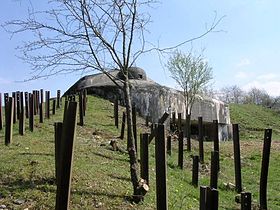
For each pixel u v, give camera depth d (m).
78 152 12.20
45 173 9.14
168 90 29.23
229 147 22.59
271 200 12.62
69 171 6.34
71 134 6.34
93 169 10.20
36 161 9.90
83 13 9.54
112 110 24.81
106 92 28.25
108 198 8.44
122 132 17.36
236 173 13.11
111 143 14.29
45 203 7.74
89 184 8.95
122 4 9.62
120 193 8.82
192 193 11.08
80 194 8.35
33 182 8.62
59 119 18.47
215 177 11.41
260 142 27.88
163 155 6.86
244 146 24.33
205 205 6.43
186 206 9.36
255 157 20.08
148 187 8.96
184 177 13.37
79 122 18.36
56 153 8.40
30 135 13.89
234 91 78.50
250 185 14.55
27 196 7.96
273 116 48.88
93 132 17.17
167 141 17.17
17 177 8.85
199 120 17.23
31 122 14.74
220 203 11.20
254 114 46.97
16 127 15.16
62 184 6.32
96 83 30.25
